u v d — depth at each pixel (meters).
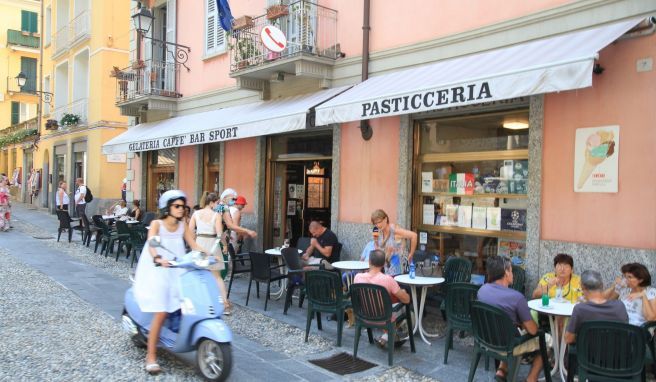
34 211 24.30
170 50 13.68
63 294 7.79
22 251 12.09
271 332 6.26
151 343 4.67
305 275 5.94
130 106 14.23
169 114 13.53
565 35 5.92
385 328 5.16
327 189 11.54
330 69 8.93
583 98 5.73
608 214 5.50
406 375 4.93
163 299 4.59
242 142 11.27
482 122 7.02
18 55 31.88
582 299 5.06
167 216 4.84
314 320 6.81
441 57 7.29
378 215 6.57
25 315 6.49
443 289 6.53
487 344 4.40
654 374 4.47
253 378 4.72
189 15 13.02
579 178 5.74
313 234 8.06
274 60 9.07
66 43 22.17
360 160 8.41
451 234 7.43
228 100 11.62
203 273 4.68
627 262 5.30
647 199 5.20
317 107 7.46
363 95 7.02
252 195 10.88
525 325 4.37
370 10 8.35
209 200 7.10
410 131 7.70
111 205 18.55
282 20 9.49
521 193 6.58
